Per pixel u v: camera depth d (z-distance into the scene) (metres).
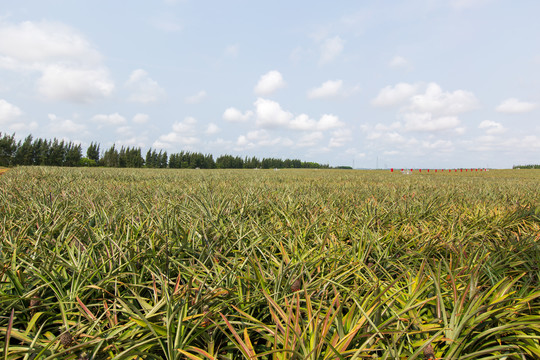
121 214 4.23
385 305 2.01
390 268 2.98
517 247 3.19
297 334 1.58
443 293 2.10
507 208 5.41
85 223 3.46
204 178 14.22
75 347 1.56
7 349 1.51
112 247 2.73
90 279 2.35
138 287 2.30
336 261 2.89
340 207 5.46
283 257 2.76
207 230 3.49
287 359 1.55
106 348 1.67
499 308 1.90
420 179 18.73
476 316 1.84
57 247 2.70
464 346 1.71
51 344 1.59
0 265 2.31
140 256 2.65
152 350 1.83
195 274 2.39
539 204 6.02
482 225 4.46
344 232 3.85
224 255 2.97
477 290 1.95
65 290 2.34
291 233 3.60
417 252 3.05
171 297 1.81
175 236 3.23
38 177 11.85
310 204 5.49
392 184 12.73
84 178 12.72
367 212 4.48
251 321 2.03
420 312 1.99
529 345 1.82
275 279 2.31
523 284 2.58
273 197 6.22
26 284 2.34
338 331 1.64
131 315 1.80
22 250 2.88
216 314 2.02
